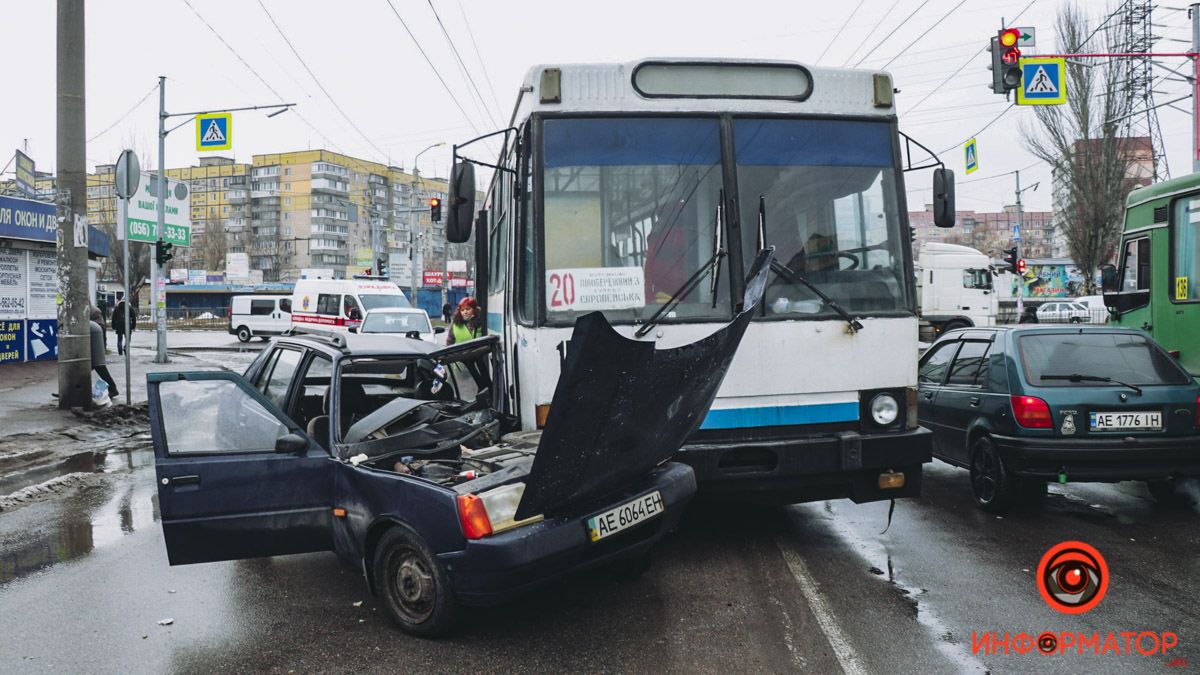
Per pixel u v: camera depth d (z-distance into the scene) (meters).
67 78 11.80
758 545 5.82
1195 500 6.95
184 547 4.62
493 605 4.04
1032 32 15.29
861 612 4.53
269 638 4.27
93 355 13.67
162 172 22.91
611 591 4.92
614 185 5.35
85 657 4.04
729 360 4.50
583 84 5.41
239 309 38.81
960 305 26.44
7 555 5.76
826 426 5.42
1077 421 6.29
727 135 5.48
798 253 5.47
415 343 5.76
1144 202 9.88
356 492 4.56
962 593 4.82
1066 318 34.41
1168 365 6.68
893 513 6.73
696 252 5.37
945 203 5.80
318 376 5.50
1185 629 4.28
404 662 3.96
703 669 3.83
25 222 18.38
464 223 5.38
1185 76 19.44
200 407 4.76
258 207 110.94
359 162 113.69
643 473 4.60
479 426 5.26
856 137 5.70
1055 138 32.94
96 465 9.12
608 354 3.72
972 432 6.97
